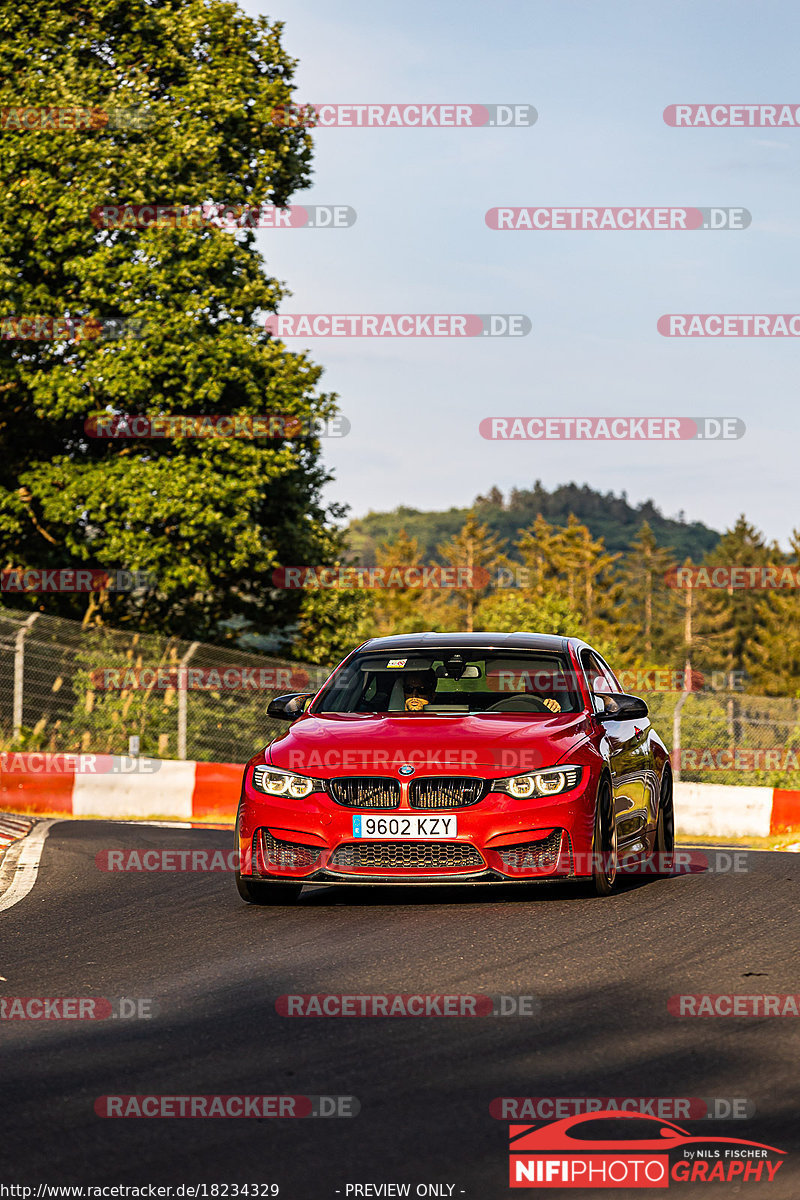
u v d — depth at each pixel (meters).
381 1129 12.20
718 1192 10.82
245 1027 15.83
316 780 23.25
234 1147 11.80
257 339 79.00
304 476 86.75
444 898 24.52
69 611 88.25
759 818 43.41
